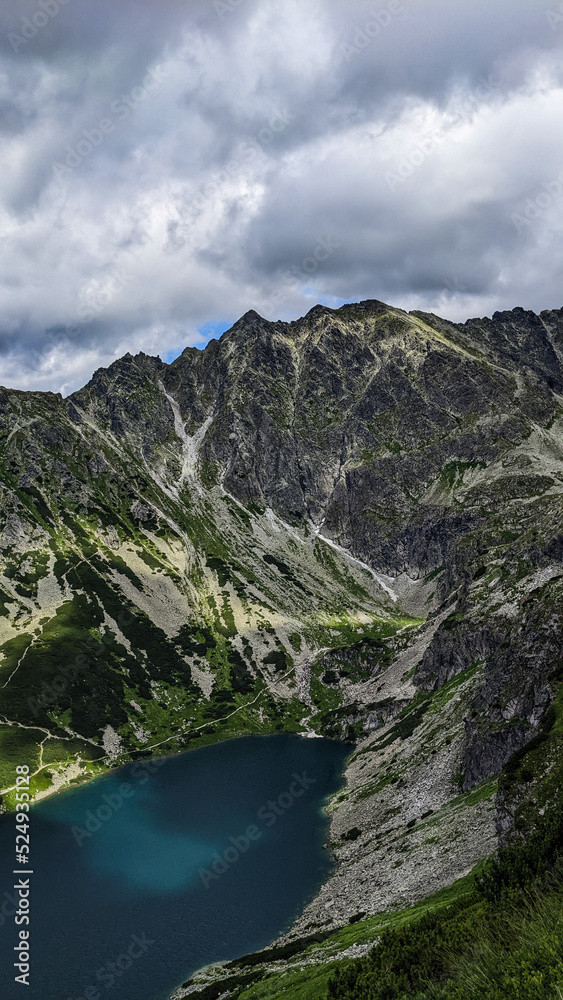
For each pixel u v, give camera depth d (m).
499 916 34.94
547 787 71.81
